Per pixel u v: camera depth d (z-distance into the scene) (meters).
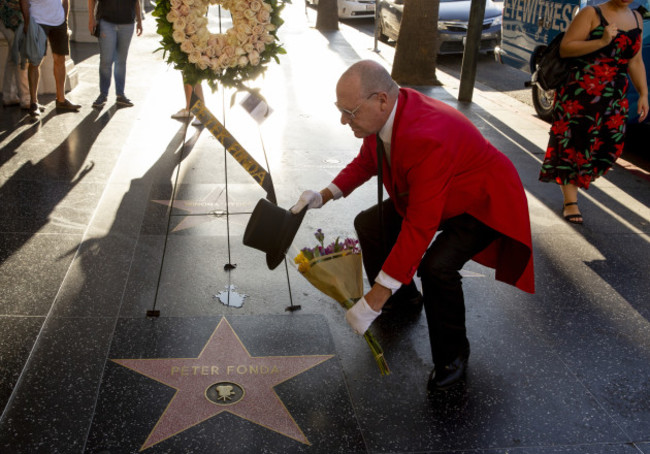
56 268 3.82
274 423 2.72
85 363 3.01
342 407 2.85
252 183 5.43
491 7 13.17
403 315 3.63
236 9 3.18
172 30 3.18
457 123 2.62
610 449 2.71
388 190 2.92
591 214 5.28
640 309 3.87
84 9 11.62
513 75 11.70
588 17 4.67
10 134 6.25
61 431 2.59
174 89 8.46
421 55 10.12
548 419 2.88
